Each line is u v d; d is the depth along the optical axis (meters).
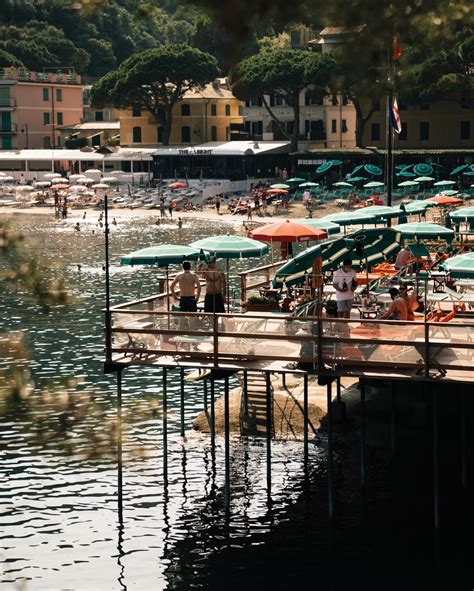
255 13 9.58
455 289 42.19
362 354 28.91
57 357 52.53
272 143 159.88
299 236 38.38
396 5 11.50
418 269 42.00
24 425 38.59
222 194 151.75
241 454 37.12
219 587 27.67
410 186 135.75
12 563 29.05
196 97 174.75
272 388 41.34
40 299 11.48
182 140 176.62
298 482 34.59
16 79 190.12
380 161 146.75
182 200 146.62
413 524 31.23
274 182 156.12
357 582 27.77
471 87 121.62
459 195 126.06
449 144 151.00
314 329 29.23
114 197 154.00
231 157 164.62
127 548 30.11
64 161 184.50
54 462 36.19
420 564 28.73
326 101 160.00
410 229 44.81
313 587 27.59
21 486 34.47
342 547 29.89
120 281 81.44
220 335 30.28
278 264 41.47
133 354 31.38
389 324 28.58
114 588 27.64
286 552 29.64
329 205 133.25
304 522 31.61
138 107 170.50
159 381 47.28
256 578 28.11
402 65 12.34
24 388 11.45
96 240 112.56
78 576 28.34
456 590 27.20
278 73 143.75
